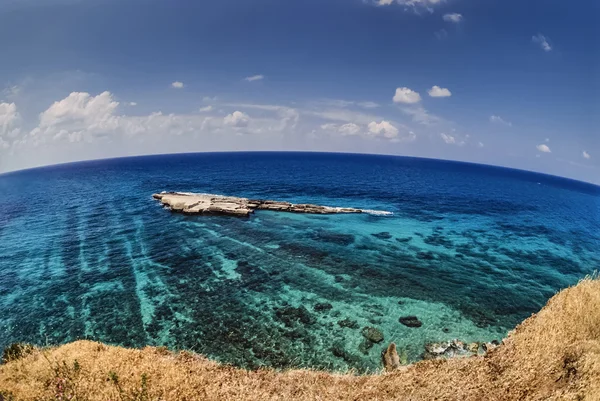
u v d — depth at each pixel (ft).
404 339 76.95
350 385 39.60
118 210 217.56
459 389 34.27
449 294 101.86
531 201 348.38
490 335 79.92
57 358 37.99
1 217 209.46
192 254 132.46
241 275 112.47
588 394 25.94
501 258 139.03
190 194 257.75
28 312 90.48
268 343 75.10
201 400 33.06
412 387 36.52
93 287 104.37
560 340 35.81
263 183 386.32
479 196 350.23
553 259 141.08
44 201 270.87
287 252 135.74
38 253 135.64
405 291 102.73
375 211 224.94
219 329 80.74
